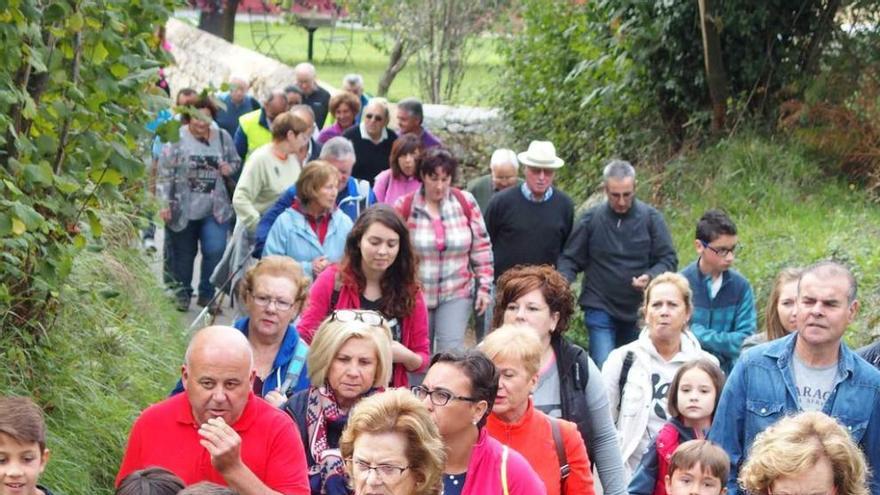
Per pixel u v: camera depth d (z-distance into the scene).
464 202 17.44
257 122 25.48
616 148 28.25
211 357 9.22
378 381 10.61
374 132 23.09
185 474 9.38
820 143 26.00
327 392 10.60
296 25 58.00
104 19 13.00
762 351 10.83
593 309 18.67
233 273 19.39
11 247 12.15
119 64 13.23
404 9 37.62
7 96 11.59
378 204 13.73
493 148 30.39
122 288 17.00
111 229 17.75
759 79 27.25
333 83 52.59
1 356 12.61
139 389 14.74
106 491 12.84
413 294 13.59
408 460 8.05
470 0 37.00
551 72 29.83
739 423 10.84
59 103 12.68
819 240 21.84
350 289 13.47
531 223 19.34
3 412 8.59
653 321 13.18
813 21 27.00
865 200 24.70
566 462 10.27
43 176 12.09
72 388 13.44
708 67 26.91
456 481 9.10
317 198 16.30
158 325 17.42
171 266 23.53
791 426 8.46
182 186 23.23
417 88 43.28
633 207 18.61
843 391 10.54
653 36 27.45
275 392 11.47
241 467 9.11
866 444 10.55
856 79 26.58
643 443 13.00
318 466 10.39
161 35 15.10
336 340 10.50
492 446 9.23
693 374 11.80
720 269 16.19
